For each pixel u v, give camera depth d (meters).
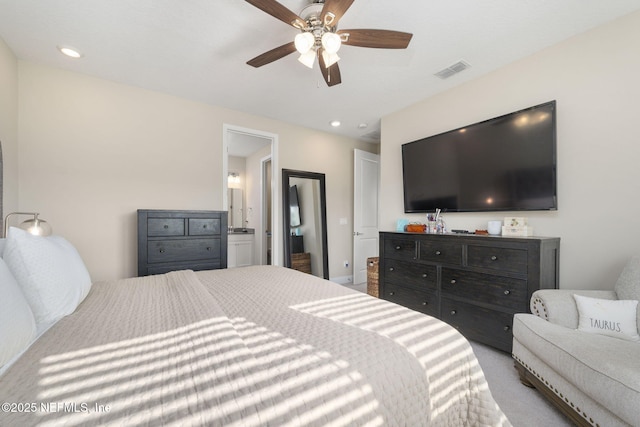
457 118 2.77
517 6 1.72
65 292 1.04
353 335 0.87
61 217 2.46
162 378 0.62
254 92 2.94
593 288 1.92
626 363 1.09
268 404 0.56
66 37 2.02
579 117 1.99
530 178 2.17
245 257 5.22
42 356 0.71
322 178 4.28
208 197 3.23
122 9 1.74
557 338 1.37
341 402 0.60
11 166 2.17
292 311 1.09
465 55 2.25
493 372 1.80
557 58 2.10
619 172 1.83
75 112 2.52
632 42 1.78
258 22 1.87
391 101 3.15
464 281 2.22
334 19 1.52
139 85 2.78
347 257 4.60
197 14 1.79
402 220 3.11
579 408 1.21
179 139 3.05
